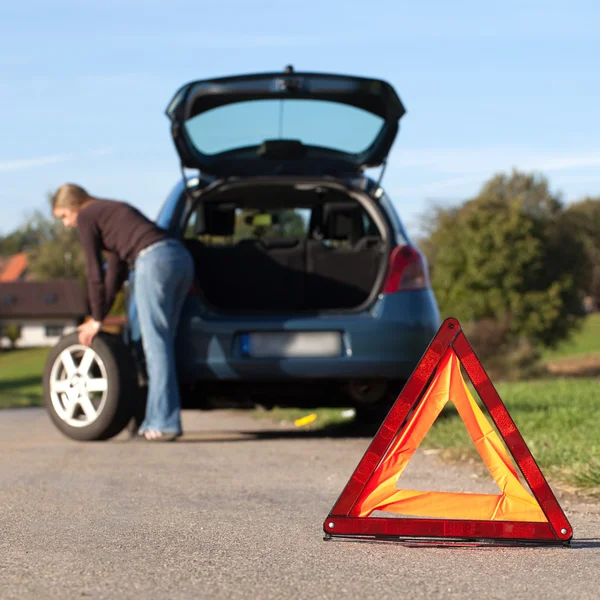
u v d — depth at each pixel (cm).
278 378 626
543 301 4691
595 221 7719
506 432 334
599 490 429
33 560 311
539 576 291
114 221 628
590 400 762
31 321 8819
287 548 328
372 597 268
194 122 668
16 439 708
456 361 341
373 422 764
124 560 311
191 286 637
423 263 646
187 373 632
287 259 669
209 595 270
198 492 443
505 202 4997
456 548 329
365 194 663
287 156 691
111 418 630
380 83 650
